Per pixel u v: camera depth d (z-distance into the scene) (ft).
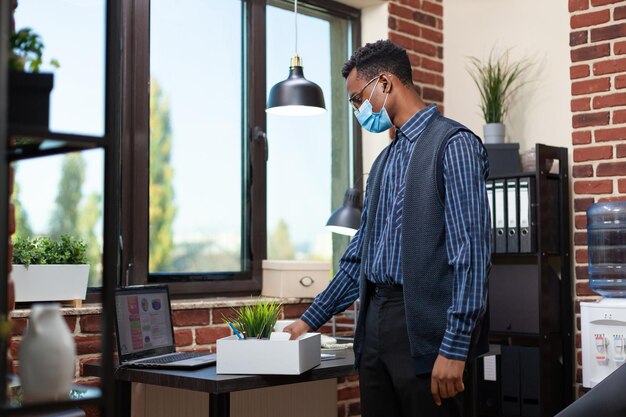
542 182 12.44
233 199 12.17
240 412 10.03
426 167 6.71
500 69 14.26
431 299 6.56
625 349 11.10
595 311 11.32
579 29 12.96
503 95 13.73
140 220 10.84
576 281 12.88
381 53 7.34
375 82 7.33
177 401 9.27
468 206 6.44
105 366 4.54
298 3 13.37
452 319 6.30
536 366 12.44
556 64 13.55
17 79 4.30
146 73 11.03
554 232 12.77
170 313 9.35
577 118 12.93
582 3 12.93
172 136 11.39
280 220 12.88
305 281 12.10
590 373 11.39
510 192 12.73
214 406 7.23
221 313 11.11
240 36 12.41
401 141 7.20
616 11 12.56
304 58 13.51
